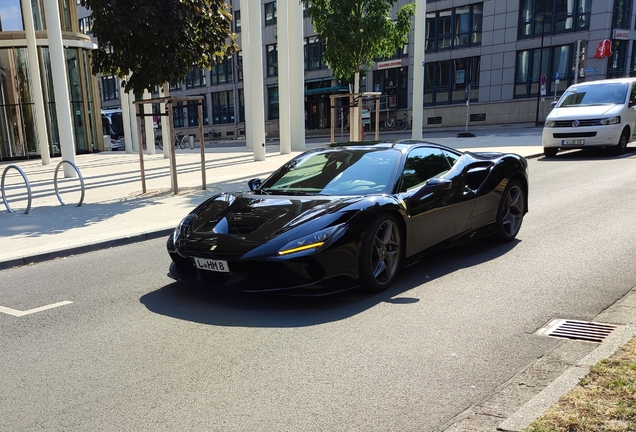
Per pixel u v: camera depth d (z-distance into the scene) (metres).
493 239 6.34
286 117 21.33
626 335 3.43
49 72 26.83
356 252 4.42
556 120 14.20
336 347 3.65
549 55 33.53
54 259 6.78
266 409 2.90
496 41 35.44
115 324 4.30
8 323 4.48
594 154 14.83
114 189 13.03
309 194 5.10
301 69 23.42
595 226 6.85
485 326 3.92
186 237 4.70
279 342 3.78
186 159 22.89
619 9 31.89
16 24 25.97
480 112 36.91
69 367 3.55
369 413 2.81
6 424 2.87
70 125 15.66
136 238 7.55
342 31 13.87
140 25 9.78
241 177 14.13
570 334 3.71
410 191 5.07
